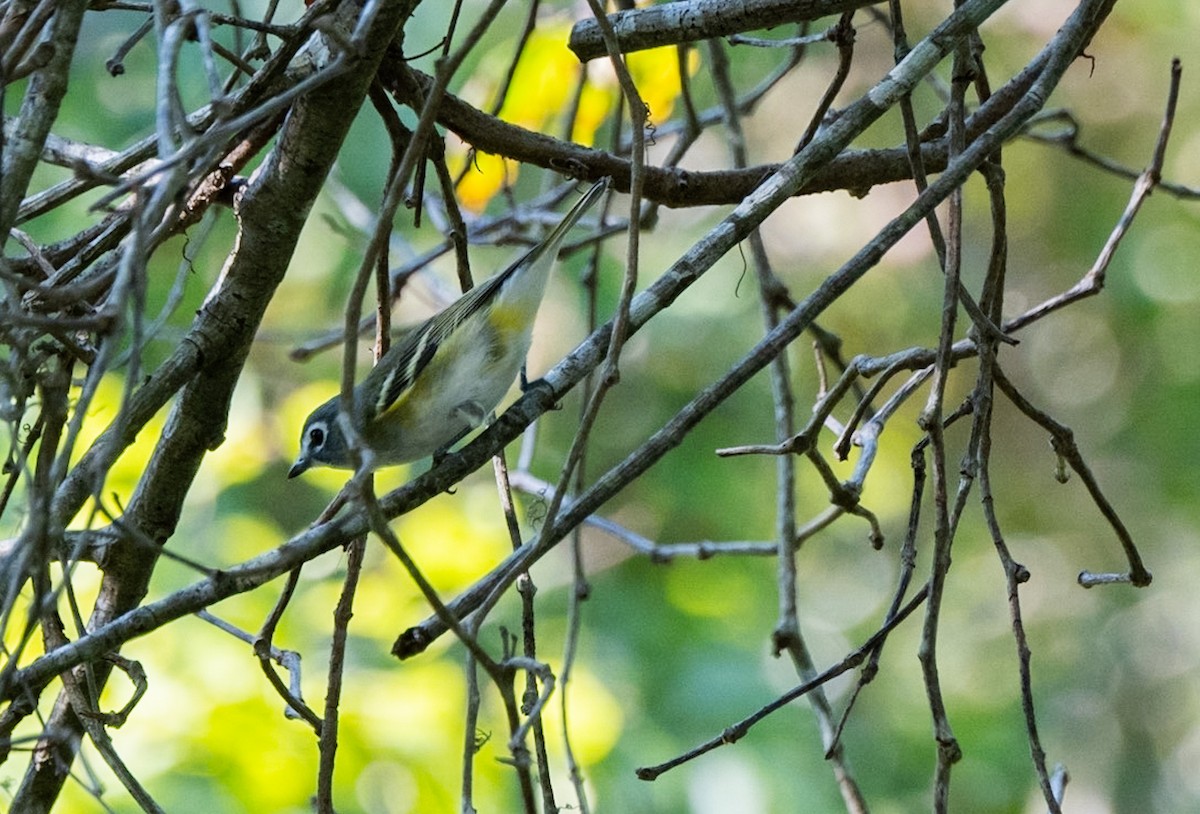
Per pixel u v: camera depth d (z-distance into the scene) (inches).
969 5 241.8
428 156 283.1
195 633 434.0
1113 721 812.6
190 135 206.7
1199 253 805.2
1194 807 791.7
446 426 331.0
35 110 211.9
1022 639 240.1
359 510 221.6
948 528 231.5
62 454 192.1
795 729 622.5
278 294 712.4
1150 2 783.7
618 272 721.6
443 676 462.0
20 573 194.4
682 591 688.4
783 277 777.6
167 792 393.1
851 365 275.1
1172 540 841.5
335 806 406.3
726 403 749.9
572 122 368.8
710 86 693.3
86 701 265.1
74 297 208.2
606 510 734.5
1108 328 843.4
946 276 238.1
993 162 257.0
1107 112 810.8
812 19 267.7
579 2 440.8
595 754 477.4
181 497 273.6
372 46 228.2
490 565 494.6
